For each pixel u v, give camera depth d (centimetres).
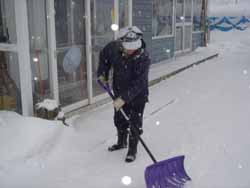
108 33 586
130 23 660
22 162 345
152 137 432
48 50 456
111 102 577
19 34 405
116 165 353
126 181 319
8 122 388
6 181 316
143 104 363
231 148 396
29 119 396
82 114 511
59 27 474
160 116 518
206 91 689
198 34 1388
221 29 2139
